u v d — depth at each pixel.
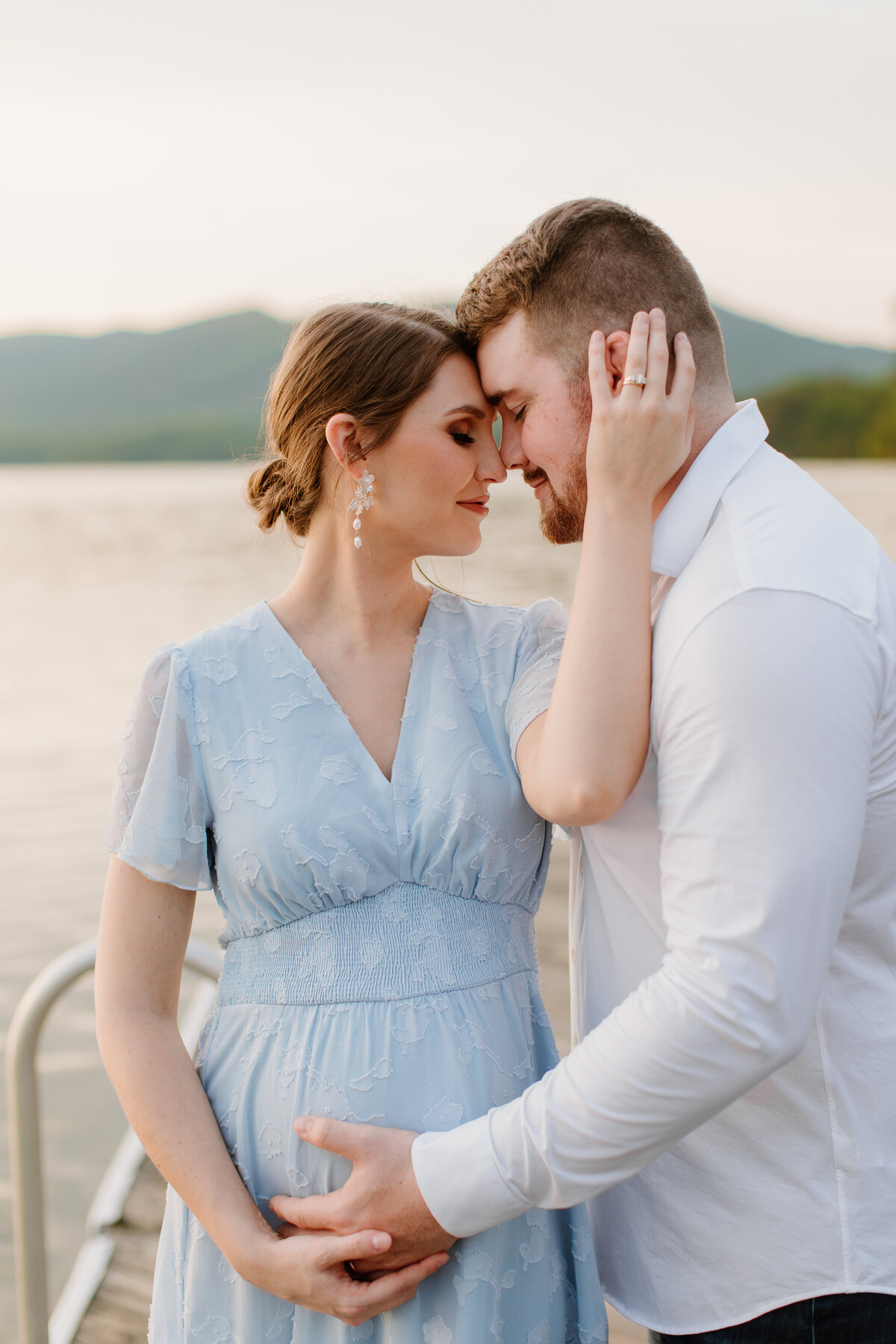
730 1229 1.19
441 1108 1.25
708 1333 1.21
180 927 1.38
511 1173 1.10
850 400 46.47
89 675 12.71
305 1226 1.21
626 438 1.15
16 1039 1.67
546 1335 1.29
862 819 1.02
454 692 1.40
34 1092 1.68
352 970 1.29
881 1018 1.15
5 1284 3.38
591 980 1.36
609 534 1.16
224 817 1.33
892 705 1.07
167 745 1.35
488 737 1.39
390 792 1.33
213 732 1.35
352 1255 1.15
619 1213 1.31
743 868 0.99
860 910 1.14
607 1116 1.04
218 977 1.71
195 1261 1.32
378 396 1.36
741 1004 0.98
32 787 8.66
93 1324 2.23
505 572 13.76
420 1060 1.26
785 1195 1.17
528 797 1.26
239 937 1.38
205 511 30.97
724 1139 1.19
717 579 1.07
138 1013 1.33
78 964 1.67
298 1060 1.28
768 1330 1.18
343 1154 1.19
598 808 1.14
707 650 1.04
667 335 1.22
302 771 1.32
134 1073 1.29
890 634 1.07
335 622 1.45
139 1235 2.48
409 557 1.45
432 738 1.36
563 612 1.52
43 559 21.30
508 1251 1.26
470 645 1.46
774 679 0.99
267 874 1.30
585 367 1.26
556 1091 1.08
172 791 1.34
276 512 1.52
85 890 6.61
